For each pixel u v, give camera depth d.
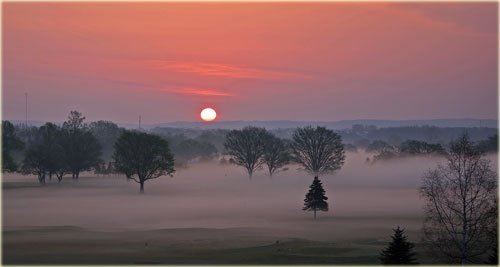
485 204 64.44
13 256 80.50
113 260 78.06
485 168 64.56
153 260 78.12
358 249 86.75
